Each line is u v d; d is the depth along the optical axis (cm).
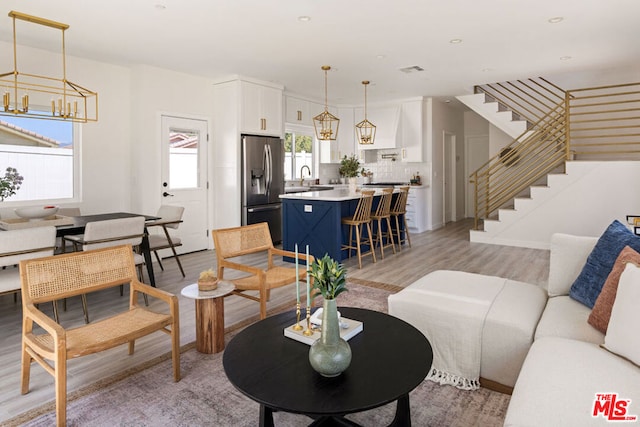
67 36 418
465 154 995
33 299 218
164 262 538
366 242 546
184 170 587
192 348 276
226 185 614
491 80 635
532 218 620
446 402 209
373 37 431
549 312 217
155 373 242
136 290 256
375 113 826
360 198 501
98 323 227
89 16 365
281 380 151
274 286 304
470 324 219
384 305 357
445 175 894
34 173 471
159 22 381
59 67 477
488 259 541
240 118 594
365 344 180
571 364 157
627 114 687
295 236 533
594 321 191
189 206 595
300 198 519
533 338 203
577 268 244
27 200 466
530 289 256
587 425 124
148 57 496
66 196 498
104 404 210
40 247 297
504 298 238
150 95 539
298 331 190
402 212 626
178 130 577
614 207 559
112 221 347
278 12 361
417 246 639
